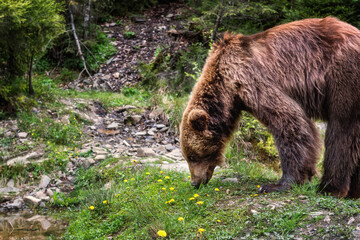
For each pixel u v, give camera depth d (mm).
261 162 7715
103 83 11461
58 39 12648
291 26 4418
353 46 4016
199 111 4332
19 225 5016
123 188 5418
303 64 4230
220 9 11031
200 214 4102
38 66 11984
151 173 5777
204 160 4691
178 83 11016
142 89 11211
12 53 8453
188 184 5078
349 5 10148
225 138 4703
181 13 15016
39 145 7324
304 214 3604
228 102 4461
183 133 4574
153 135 8562
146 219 4273
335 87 4066
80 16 13234
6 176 6379
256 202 4008
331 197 3910
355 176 4199
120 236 4113
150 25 14773
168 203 4543
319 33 4250
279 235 3379
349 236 3172
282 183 4293
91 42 12898
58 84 11391
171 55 11914
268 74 4227
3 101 8172
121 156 7082
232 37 4629
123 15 15695
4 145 7168
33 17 8227
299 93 4293
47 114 8445
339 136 4055
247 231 3557
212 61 4629
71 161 6867
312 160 4207
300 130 4109
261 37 4469
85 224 4645
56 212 5457
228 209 4035
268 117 4223
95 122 8922
